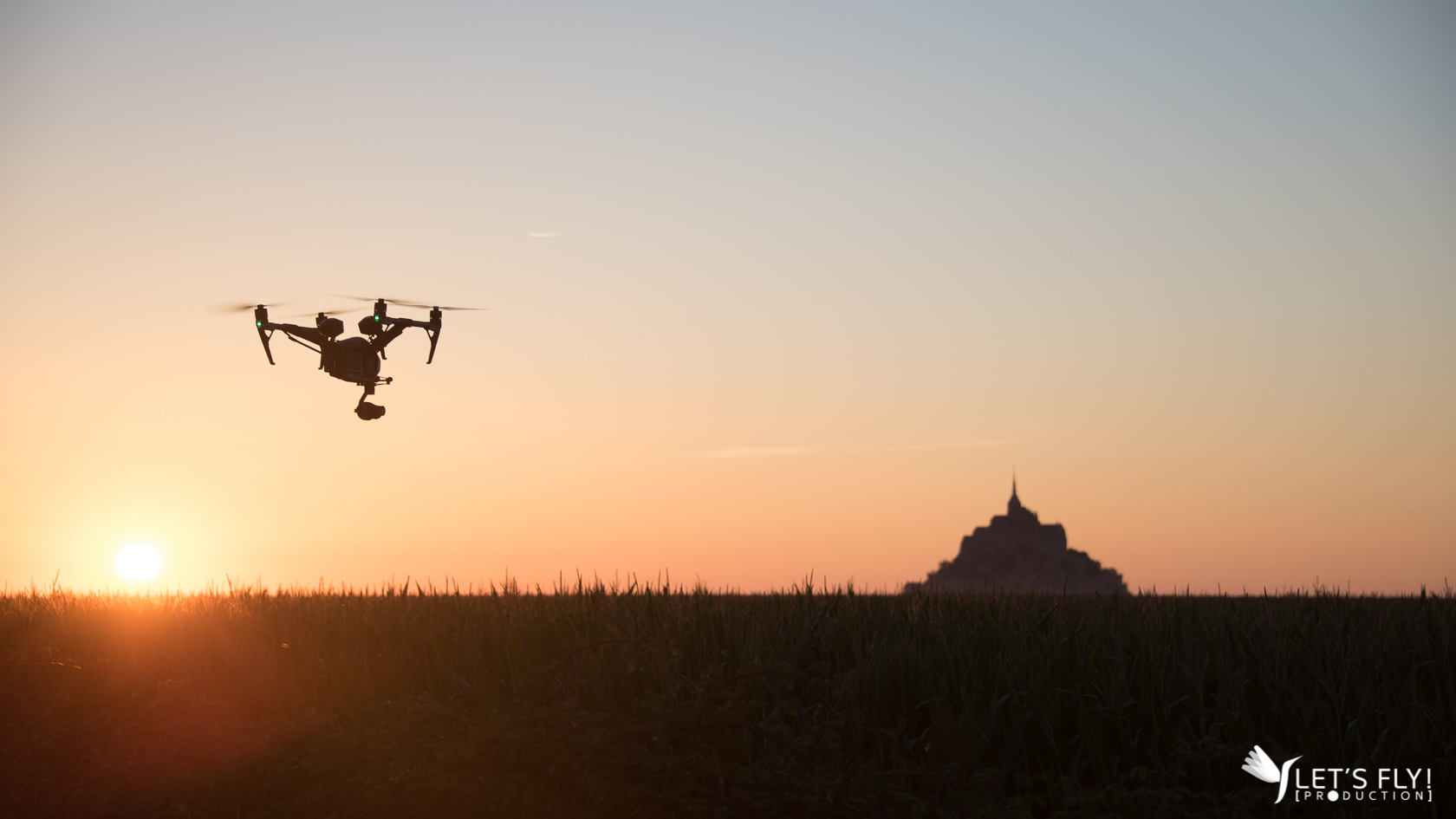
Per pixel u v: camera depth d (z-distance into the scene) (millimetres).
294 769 10328
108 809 10344
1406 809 9453
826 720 10242
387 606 18672
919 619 14258
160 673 16297
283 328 14812
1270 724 10586
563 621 15594
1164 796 8297
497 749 9312
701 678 10711
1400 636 12047
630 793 8688
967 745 9852
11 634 18875
